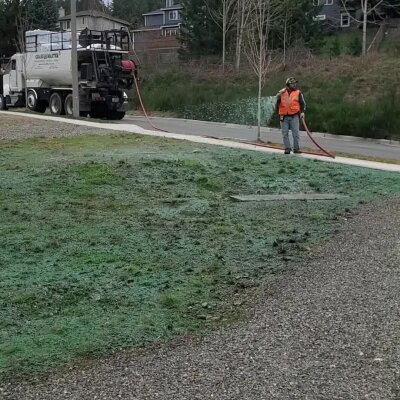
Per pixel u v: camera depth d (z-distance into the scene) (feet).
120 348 14.38
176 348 14.37
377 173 39.93
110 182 34.22
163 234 24.71
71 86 88.53
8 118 75.61
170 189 33.40
